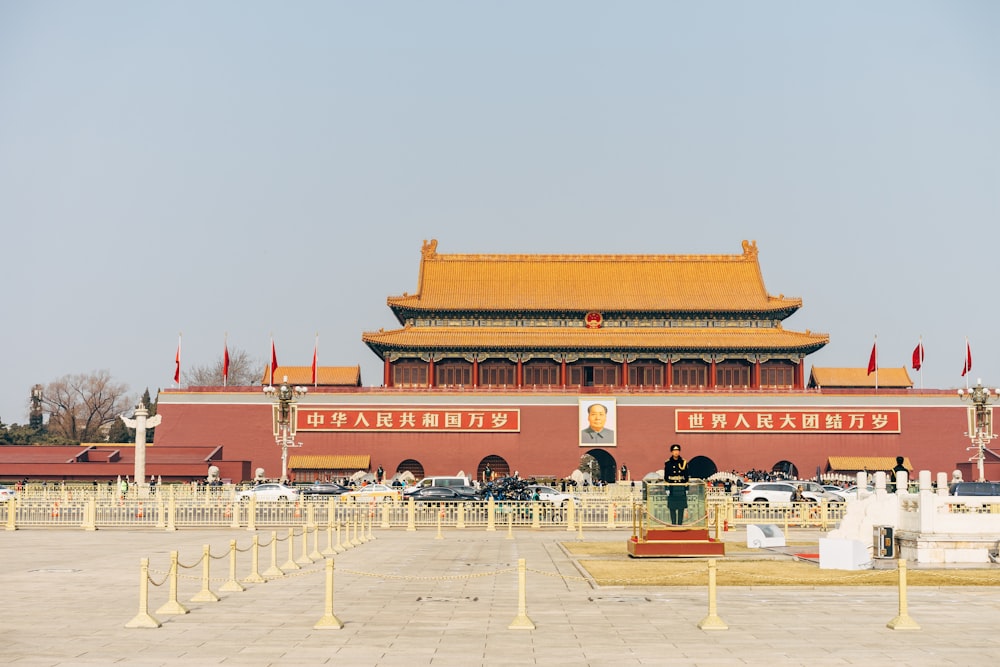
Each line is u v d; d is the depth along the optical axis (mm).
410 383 139125
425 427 129875
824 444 129750
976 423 105188
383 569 44688
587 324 139750
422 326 139875
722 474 123000
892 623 28406
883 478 50312
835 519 75625
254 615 30781
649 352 138250
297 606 32719
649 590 36750
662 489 49062
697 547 48719
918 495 46219
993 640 26609
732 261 146750
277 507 75625
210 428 129000
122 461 131000
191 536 64312
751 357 138250
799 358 138250
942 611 31656
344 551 53969
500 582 39750
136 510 75312
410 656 24547
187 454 127625
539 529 73188
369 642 26375
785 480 115062
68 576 40906
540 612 31656
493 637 27156
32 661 23703
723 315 139875
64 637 26891
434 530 72250
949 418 129750
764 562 47188
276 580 40125
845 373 146625
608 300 141000
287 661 23875
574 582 39531
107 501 75125
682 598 34844
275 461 128625
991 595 35469
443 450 129625
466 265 146000
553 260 146625
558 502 77625
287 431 105312
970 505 46906
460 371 139000
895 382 145375
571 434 130375
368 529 67500
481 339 137500
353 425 129500
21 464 124812
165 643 26094
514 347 137000
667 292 142500
